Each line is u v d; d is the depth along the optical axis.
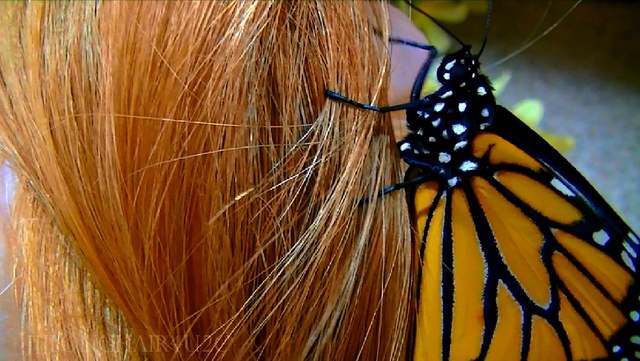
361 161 0.12
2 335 0.12
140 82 0.11
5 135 0.12
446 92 0.12
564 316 0.13
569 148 0.17
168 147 0.11
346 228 0.12
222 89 0.11
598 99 0.19
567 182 0.13
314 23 0.12
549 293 0.13
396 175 0.12
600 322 0.13
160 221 0.11
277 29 0.12
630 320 0.13
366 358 0.12
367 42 0.12
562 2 0.19
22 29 0.12
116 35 0.11
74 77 0.11
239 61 0.11
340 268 0.12
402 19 0.14
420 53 0.13
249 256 0.12
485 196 0.12
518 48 0.19
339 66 0.12
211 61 0.11
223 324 0.12
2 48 0.12
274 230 0.12
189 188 0.11
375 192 0.12
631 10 0.19
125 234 0.11
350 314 0.12
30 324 0.12
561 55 0.20
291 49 0.12
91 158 0.11
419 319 0.12
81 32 0.11
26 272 0.12
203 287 0.12
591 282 0.13
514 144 0.12
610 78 0.19
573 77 0.20
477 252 0.13
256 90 0.11
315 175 0.12
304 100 0.12
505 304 0.13
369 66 0.12
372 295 0.12
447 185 0.12
